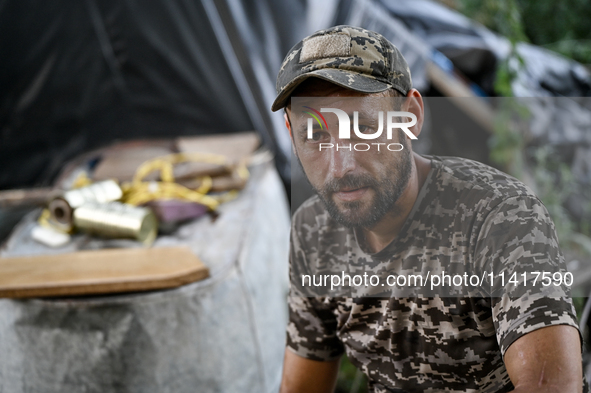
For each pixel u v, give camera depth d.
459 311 0.87
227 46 2.88
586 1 6.07
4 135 3.01
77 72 2.97
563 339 0.72
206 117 3.06
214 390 1.54
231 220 1.96
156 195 1.96
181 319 1.47
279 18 2.87
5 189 3.08
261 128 3.03
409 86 0.86
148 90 3.04
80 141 3.10
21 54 2.88
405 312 0.93
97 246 1.79
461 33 3.51
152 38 2.90
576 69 3.59
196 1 2.79
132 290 1.45
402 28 3.08
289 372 1.14
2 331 1.48
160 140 2.76
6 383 1.52
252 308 1.68
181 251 1.66
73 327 1.43
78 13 2.83
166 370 1.47
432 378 0.96
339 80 0.78
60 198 1.88
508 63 2.92
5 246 1.84
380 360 1.00
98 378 1.46
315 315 1.10
